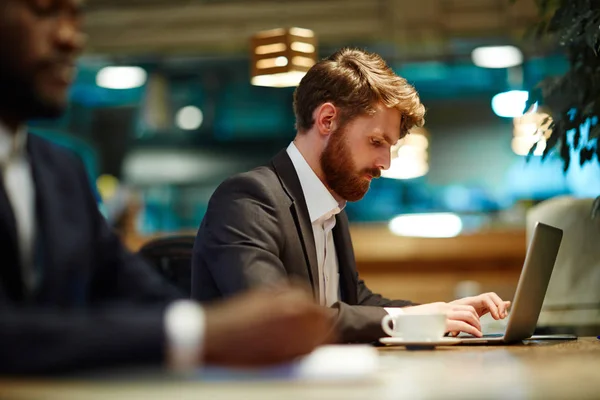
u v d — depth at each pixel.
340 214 3.03
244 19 9.62
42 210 1.55
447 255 8.15
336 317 2.41
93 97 11.34
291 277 2.70
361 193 2.98
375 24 9.34
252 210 2.65
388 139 2.94
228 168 11.32
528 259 2.39
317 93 2.93
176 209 11.27
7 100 1.46
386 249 8.19
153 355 1.13
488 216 10.36
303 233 2.75
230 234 2.61
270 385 1.12
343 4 9.37
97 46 9.94
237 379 1.16
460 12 9.10
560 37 2.88
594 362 1.66
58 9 1.44
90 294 1.76
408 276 8.20
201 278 2.68
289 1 9.48
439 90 11.00
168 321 1.15
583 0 2.77
